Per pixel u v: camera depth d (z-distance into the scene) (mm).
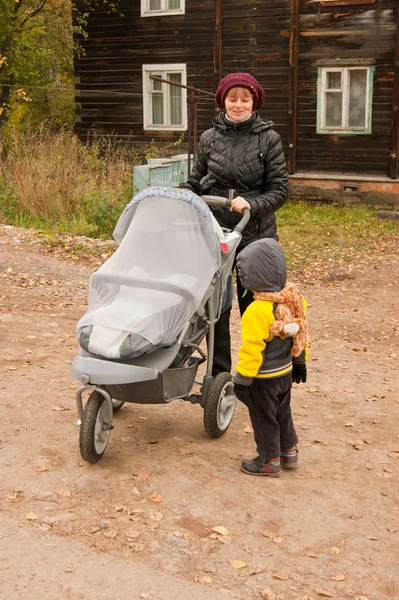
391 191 19781
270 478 4277
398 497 4180
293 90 20562
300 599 3125
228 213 4832
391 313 10078
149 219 4398
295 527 3734
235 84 4578
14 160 14969
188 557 3367
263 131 4703
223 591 3127
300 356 4188
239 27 20859
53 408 5090
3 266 10227
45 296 8914
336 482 4320
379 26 19453
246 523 3723
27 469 4141
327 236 16234
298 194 20875
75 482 4000
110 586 3098
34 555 3289
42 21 28078
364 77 20000
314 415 5535
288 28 20344
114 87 22656
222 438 4805
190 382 4441
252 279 3904
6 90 25453
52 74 31531
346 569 3393
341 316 9859
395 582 3324
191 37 21391
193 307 4180
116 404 5043
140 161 22016
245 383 3951
